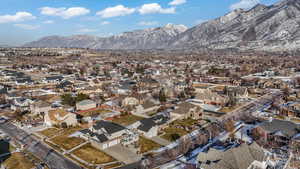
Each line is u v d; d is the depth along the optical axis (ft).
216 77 563.89
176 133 216.54
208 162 144.66
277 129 204.03
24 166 156.87
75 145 191.72
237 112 282.56
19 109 291.79
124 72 597.93
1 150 183.21
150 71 643.86
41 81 485.15
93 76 547.08
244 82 474.90
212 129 218.59
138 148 184.85
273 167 152.25
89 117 262.47
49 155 174.50
